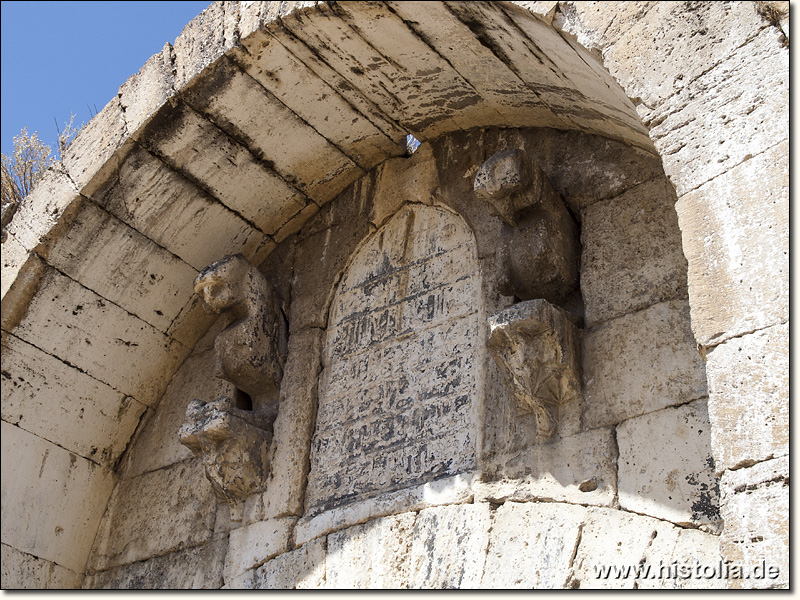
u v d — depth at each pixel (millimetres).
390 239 7027
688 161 4570
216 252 7496
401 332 6578
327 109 6863
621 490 5207
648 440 5258
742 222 4336
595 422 5473
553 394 5621
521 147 6594
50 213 7078
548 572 5176
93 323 7359
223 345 6879
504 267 6043
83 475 7395
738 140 4461
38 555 7066
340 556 5941
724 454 4043
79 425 7406
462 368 6152
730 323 4223
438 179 6910
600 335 5703
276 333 7027
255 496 6559
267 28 6355
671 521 4980
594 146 6293
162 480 7270
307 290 7191
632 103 4840
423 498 5820
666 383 5344
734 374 4137
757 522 3883
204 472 6973
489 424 5824
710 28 4688
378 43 6297
